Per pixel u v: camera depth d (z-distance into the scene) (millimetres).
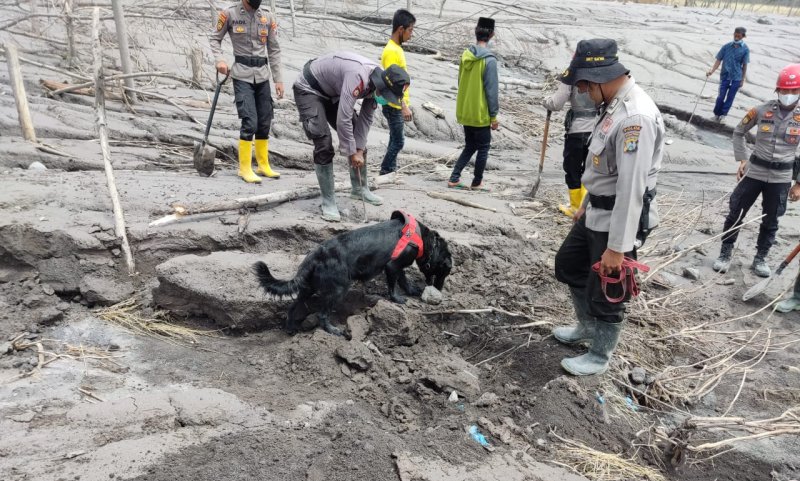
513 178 8969
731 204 6203
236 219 5359
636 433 3830
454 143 11406
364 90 5070
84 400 3537
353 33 17625
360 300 4973
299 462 3113
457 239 5719
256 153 6910
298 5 19469
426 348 4535
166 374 3955
